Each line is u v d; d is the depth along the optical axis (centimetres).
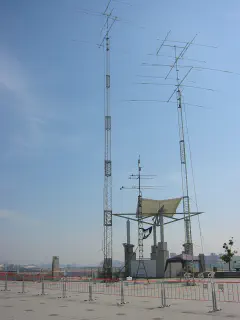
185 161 4631
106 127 6197
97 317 1549
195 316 1533
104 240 5844
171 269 6062
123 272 6281
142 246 5359
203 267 6369
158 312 1669
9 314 1667
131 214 6506
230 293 2598
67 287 3578
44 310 1797
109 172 6116
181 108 4738
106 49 6444
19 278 5169
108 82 6328
